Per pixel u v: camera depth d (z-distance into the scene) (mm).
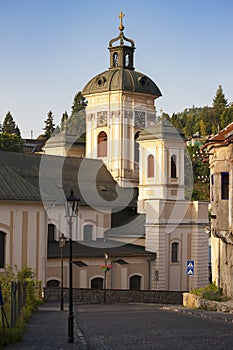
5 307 32562
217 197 46969
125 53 83688
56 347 23344
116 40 83875
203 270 76438
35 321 34094
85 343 24312
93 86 82375
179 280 75375
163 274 73688
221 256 49156
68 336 24953
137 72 83250
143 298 59344
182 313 40094
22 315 32500
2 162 72562
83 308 47781
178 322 32312
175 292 59031
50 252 65000
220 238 47344
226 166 46594
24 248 58562
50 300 55656
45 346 23641
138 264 72312
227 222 46031
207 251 76750
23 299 37781
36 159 75375
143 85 82062
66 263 65062
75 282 66250
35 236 59469
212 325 30484
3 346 23594
